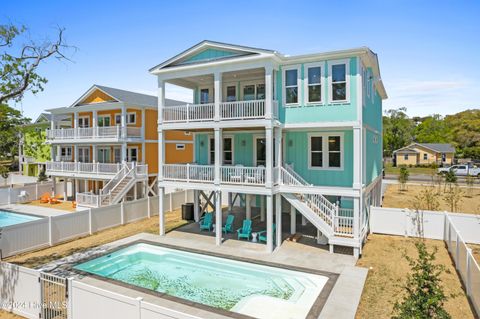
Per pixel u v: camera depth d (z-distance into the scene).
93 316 7.64
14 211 23.77
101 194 22.19
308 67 14.51
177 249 14.25
